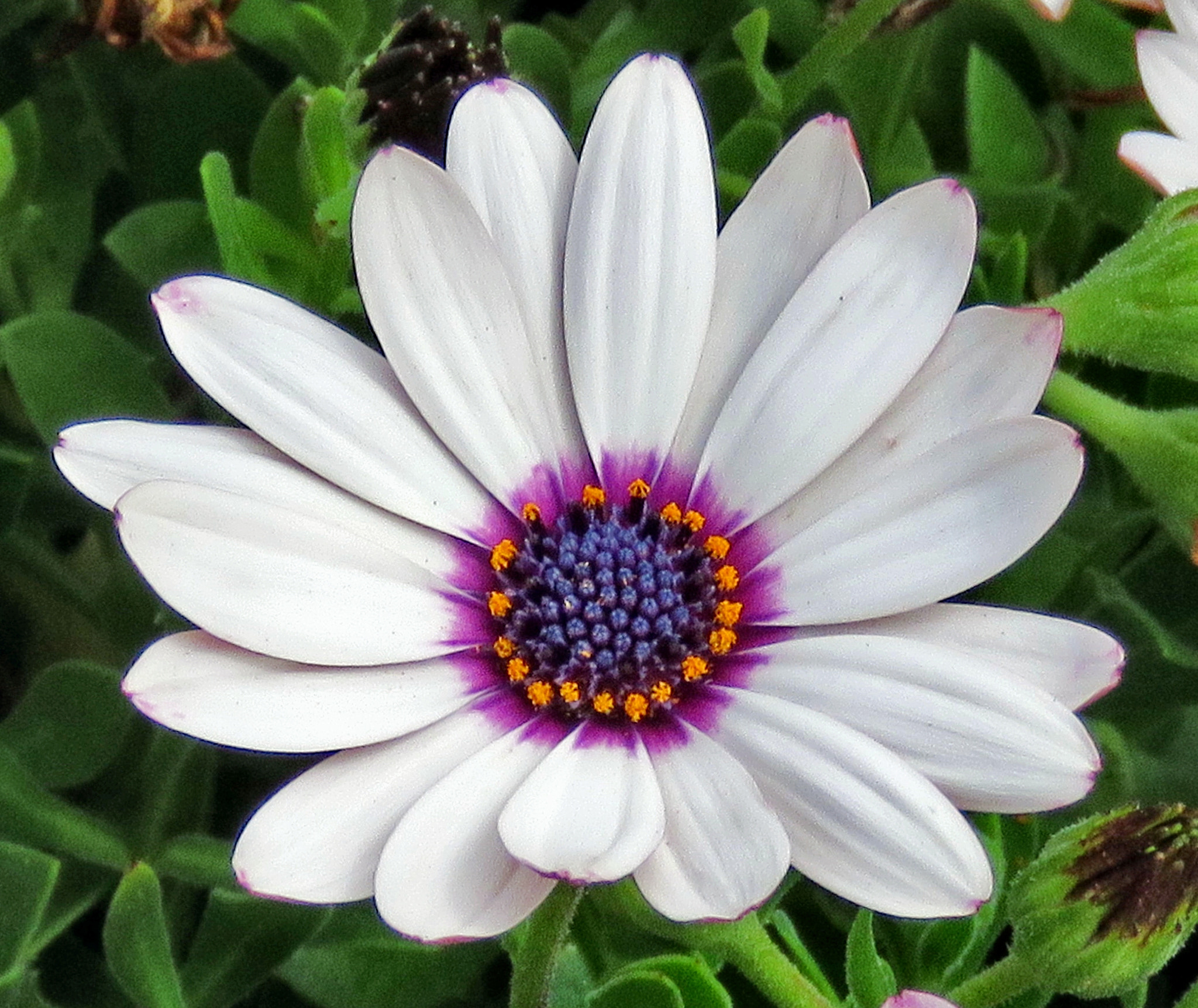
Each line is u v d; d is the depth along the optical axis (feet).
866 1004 0.56
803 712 0.52
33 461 0.63
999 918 0.61
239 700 0.50
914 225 0.54
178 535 0.50
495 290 0.54
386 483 0.54
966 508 0.53
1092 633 0.52
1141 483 0.60
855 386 0.54
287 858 0.50
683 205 0.55
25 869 0.58
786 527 0.55
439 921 0.48
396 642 0.53
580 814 0.51
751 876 0.48
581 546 0.56
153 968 0.59
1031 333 0.53
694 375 0.56
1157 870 0.53
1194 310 0.58
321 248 0.62
